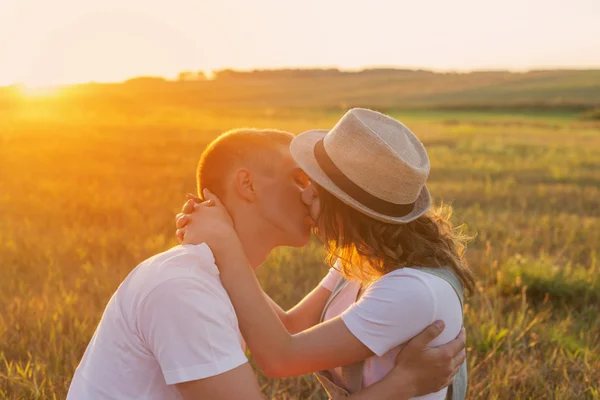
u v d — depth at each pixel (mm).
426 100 93250
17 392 3297
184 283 1739
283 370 1921
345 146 1954
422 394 1947
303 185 2084
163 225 8195
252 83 131000
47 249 6535
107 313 1897
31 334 4141
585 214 10289
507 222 8953
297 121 42188
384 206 1952
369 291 1975
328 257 2318
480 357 4035
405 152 1985
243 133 2068
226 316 1780
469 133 32938
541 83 109688
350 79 134500
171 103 94438
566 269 5961
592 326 4734
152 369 1790
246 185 2016
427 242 2025
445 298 1945
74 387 1938
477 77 126250
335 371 2189
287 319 2488
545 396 3496
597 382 3660
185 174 13602
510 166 17359
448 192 12000
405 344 1962
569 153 21188
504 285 5637
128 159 16172
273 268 6035
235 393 1714
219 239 1925
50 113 43906
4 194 10148
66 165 14594
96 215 8664
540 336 4395
